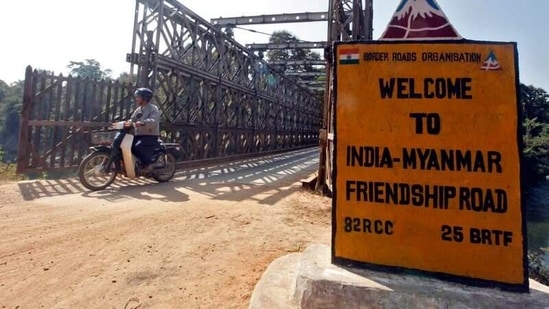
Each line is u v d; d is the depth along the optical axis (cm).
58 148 646
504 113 183
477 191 182
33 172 612
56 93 640
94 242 307
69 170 663
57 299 207
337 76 207
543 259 937
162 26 831
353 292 174
